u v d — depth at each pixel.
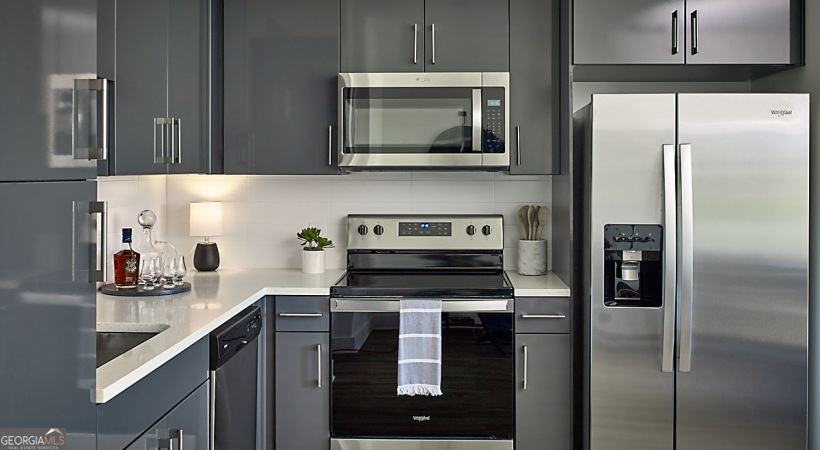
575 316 3.21
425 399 3.05
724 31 3.10
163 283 3.00
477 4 3.29
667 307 2.85
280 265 3.70
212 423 2.30
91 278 1.45
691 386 2.90
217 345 2.30
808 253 2.86
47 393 1.28
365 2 3.30
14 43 1.19
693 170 2.86
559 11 3.26
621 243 2.89
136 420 1.72
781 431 2.89
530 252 3.47
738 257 2.87
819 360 2.95
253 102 3.33
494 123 3.22
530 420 3.04
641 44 3.10
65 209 1.35
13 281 1.18
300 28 3.31
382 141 3.24
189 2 3.01
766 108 2.85
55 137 1.31
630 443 2.93
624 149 2.87
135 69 2.57
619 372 2.92
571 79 3.10
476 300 3.02
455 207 3.63
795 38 3.09
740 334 2.88
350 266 3.57
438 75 3.23
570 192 3.04
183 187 3.70
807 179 2.85
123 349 2.20
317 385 3.08
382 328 3.05
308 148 3.33
